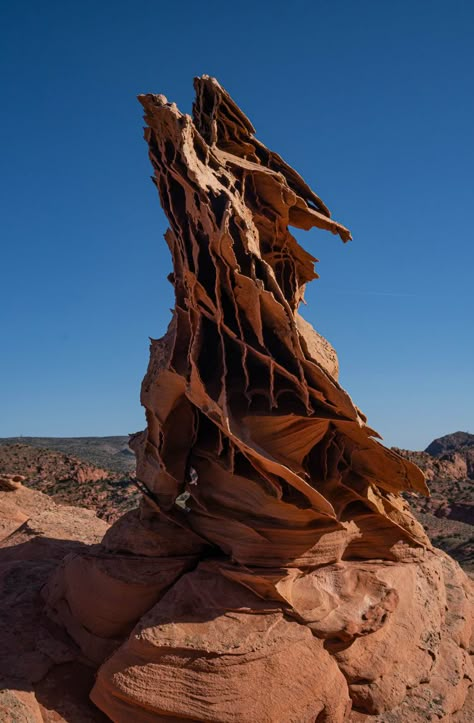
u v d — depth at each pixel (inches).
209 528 607.8
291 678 483.8
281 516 566.9
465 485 3147.1
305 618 520.1
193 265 581.6
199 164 569.9
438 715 514.6
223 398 544.1
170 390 618.8
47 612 625.9
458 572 740.7
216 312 566.6
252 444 546.9
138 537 621.6
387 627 555.5
